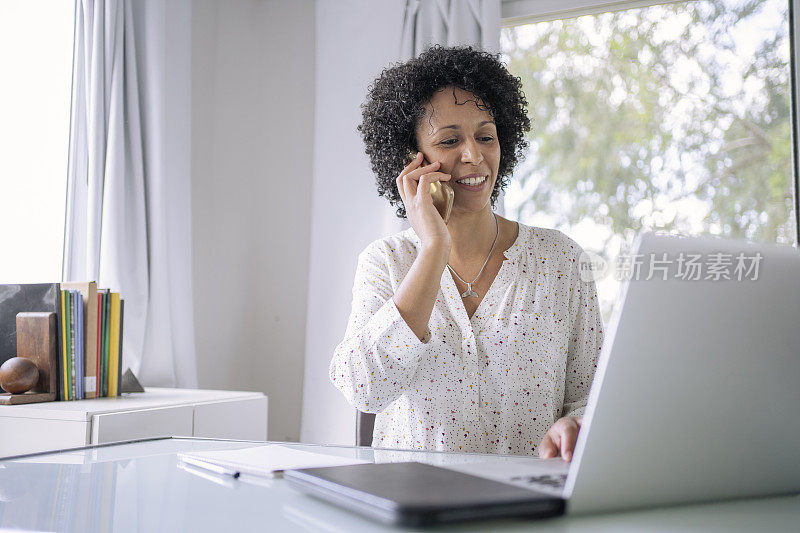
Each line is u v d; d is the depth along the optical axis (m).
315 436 3.09
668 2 2.89
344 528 0.60
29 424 1.83
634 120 2.93
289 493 0.74
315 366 3.13
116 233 2.58
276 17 3.52
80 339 2.10
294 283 3.39
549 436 0.95
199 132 3.17
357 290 1.49
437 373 1.42
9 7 2.66
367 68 3.14
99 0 2.62
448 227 1.52
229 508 0.67
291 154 3.44
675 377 0.64
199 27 3.17
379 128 1.65
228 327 3.31
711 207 2.80
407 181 1.43
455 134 1.48
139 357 2.63
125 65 2.71
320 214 3.19
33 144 2.68
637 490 0.66
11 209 2.62
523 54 3.13
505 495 0.62
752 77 2.77
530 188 3.06
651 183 2.89
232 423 2.24
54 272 2.67
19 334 2.06
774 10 2.75
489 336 1.45
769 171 2.73
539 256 1.54
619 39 2.97
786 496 0.77
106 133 2.63
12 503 0.69
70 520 0.63
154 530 0.60
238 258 3.39
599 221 2.95
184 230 2.93
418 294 1.22
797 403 0.72
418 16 3.08
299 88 3.45
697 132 2.84
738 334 0.67
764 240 2.72
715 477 0.71
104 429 1.78
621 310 0.60
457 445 1.42
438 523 0.58
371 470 0.75
